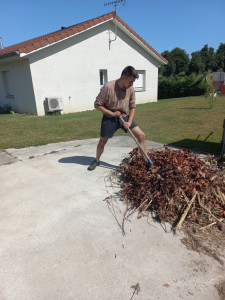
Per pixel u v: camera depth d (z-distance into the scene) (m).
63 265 1.88
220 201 2.57
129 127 3.19
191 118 8.48
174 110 10.68
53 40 9.38
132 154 3.50
